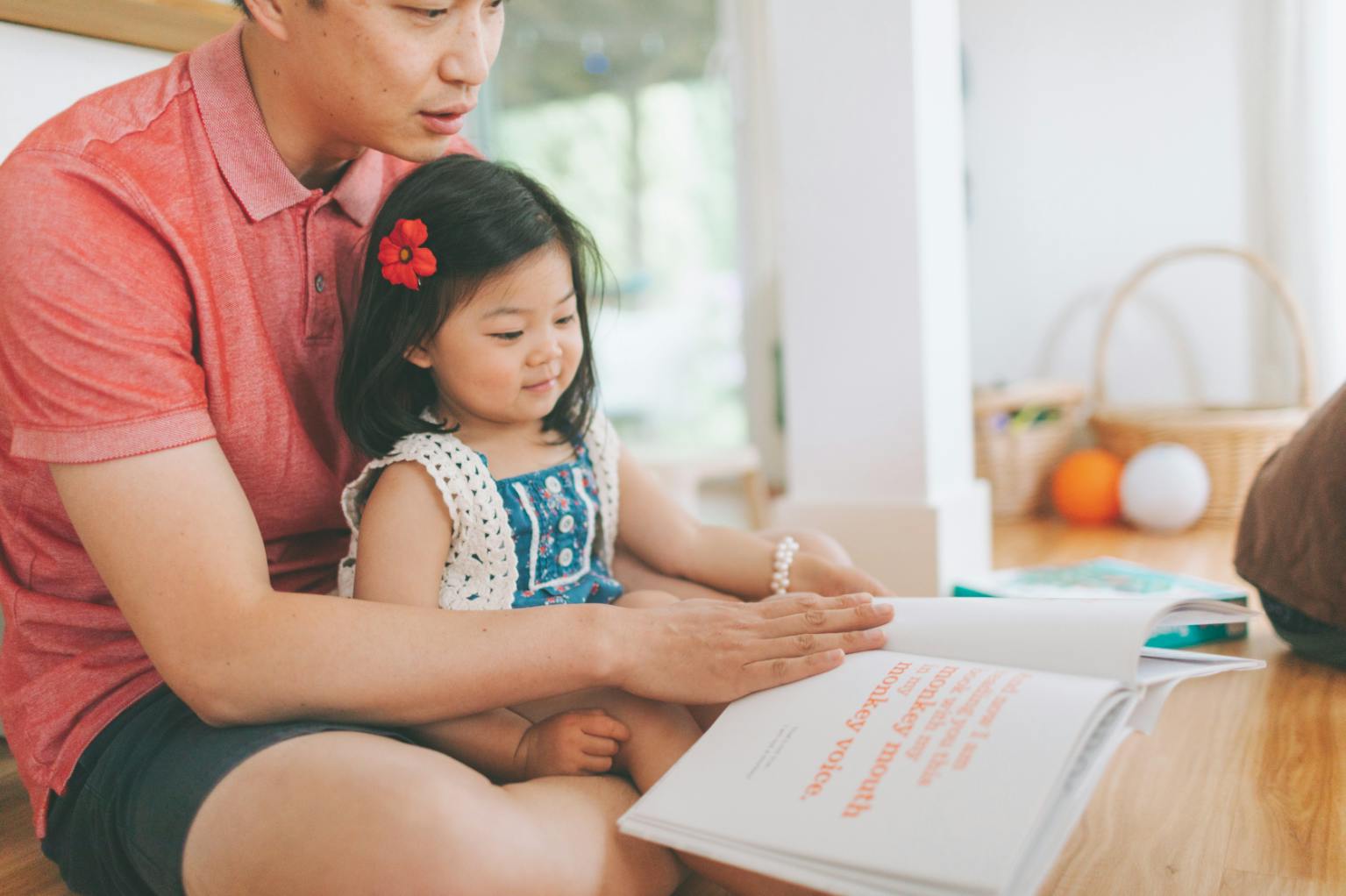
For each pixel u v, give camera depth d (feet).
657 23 10.05
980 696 2.30
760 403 10.40
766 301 10.25
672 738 2.71
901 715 2.31
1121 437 8.21
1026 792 1.99
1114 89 9.02
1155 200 8.98
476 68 2.64
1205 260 8.80
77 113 2.64
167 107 2.76
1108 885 2.69
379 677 2.36
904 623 2.71
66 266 2.37
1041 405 8.54
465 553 3.09
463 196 3.01
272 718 2.41
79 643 2.81
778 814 2.11
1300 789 3.18
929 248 6.12
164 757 2.47
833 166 6.17
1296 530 4.16
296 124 2.84
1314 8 7.91
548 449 3.40
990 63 9.40
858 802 2.08
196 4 4.10
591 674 2.51
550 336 3.10
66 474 2.36
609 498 3.55
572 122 10.25
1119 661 2.34
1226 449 7.68
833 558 3.72
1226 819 3.03
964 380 6.63
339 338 3.15
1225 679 4.20
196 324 2.66
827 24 6.07
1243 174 8.64
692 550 3.65
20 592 2.82
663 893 2.53
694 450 8.02
